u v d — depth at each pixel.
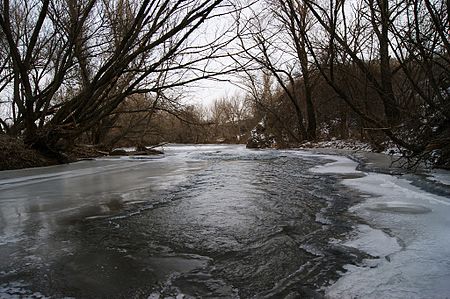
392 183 5.33
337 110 20.45
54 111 11.08
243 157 11.97
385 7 6.92
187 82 9.55
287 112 22.97
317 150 14.50
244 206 4.16
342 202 4.26
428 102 6.22
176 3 8.93
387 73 9.51
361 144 13.47
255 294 2.06
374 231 3.05
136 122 17.39
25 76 9.70
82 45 10.86
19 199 4.75
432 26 6.35
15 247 2.86
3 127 14.92
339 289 2.03
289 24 15.80
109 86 10.77
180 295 2.06
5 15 9.26
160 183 5.96
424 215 3.52
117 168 8.66
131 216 3.78
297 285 2.14
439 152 6.40
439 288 1.98
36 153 9.62
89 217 3.75
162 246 2.86
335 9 8.07
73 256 2.66
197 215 3.78
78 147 12.67
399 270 2.23
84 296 2.06
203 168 8.31
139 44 9.54
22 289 2.15
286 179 6.27
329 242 2.85
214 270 2.40
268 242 2.90
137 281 2.25
